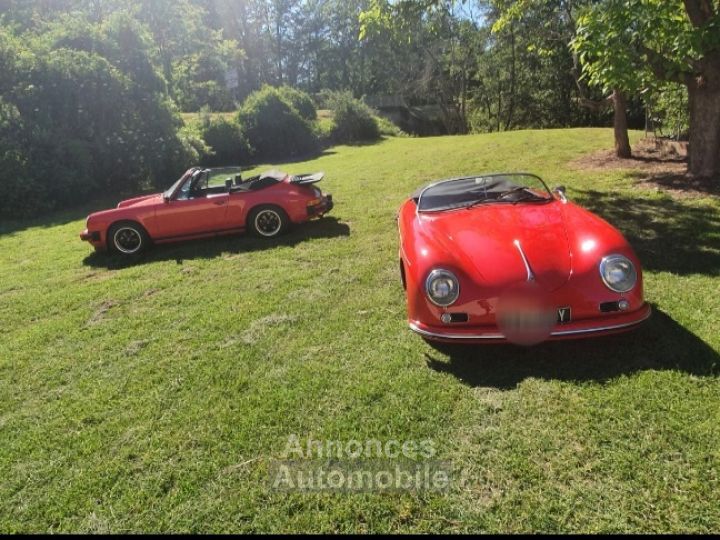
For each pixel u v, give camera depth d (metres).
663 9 7.29
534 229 3.75
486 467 2.55
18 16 26.73
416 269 3.49
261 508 2.43
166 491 2.60
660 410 2.80
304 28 64.62
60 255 8.23
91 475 2.76
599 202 7.88
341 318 4.53
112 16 16.84
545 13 12.82
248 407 3.25
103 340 4.56
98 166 15.66
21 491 2.70
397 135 30.78
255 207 7.46
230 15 60.31
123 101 16.03
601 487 2.34
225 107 32.66
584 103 12.74
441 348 3.78
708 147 8.52
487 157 14.19
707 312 3.86
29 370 4.11
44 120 14.26
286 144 23.06
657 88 9.13
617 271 3.23
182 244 7.93
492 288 3.25
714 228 5.96
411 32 10.53
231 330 4.50
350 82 65.12
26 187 12.84
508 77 42.16
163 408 3.35
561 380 3.19
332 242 7.14
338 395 3.30
